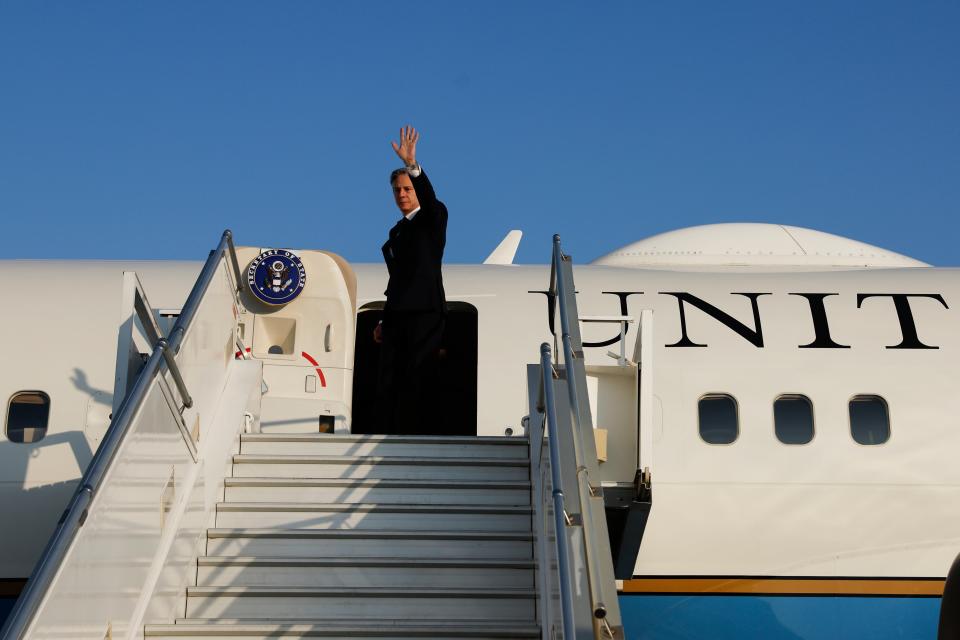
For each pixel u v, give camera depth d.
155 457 5.94
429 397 8.38
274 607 6.27
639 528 8.12
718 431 10.17
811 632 9.78
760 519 9.91
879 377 10.37
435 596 6.30
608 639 4.84
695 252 13.03
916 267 12.46
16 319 10.54
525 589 6.39
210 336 7.56
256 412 8.48
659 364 10.41
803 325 10.78
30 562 9.63
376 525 6.93
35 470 9.81
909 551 9.89
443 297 8.45
